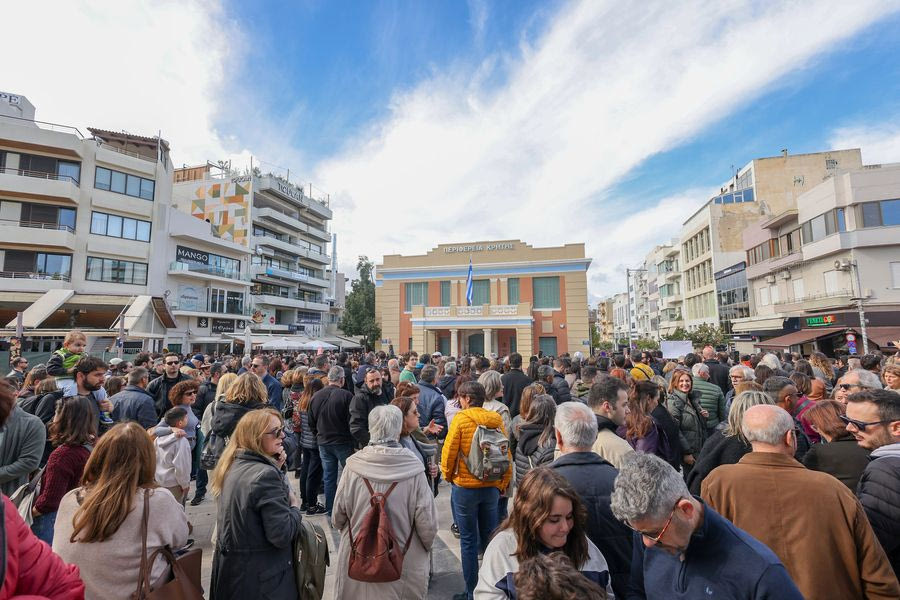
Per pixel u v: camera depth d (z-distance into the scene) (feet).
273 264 164.86
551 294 89.10
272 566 8.13
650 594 6.06
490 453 11.23
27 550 5.10
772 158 115.03
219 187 151.64
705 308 128.16
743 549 5.30
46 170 88.02
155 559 7.08
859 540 6.33
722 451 9.70
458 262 95.91
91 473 7.14
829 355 70.18
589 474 8.09
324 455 17.21
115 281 95.20
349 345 119.24
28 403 15.39
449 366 26.11
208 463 13.91
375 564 8.61
